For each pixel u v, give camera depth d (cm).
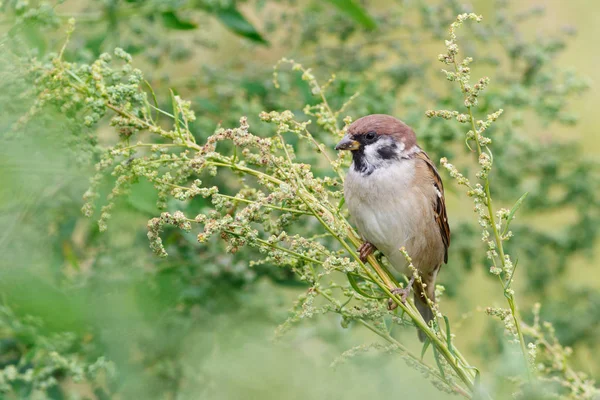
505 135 943
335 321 851
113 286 625
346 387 553
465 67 507
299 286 864
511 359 450
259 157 565
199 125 853
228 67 1030
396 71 1011
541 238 1093
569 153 1090
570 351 663
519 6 1432
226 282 842
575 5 1432
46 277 488
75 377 587
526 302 1129
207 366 718
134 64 984
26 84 537
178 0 848
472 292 1187
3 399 626
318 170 772
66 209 779
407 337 848
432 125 919
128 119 563
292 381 485
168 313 696
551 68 1023
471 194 516
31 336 550
